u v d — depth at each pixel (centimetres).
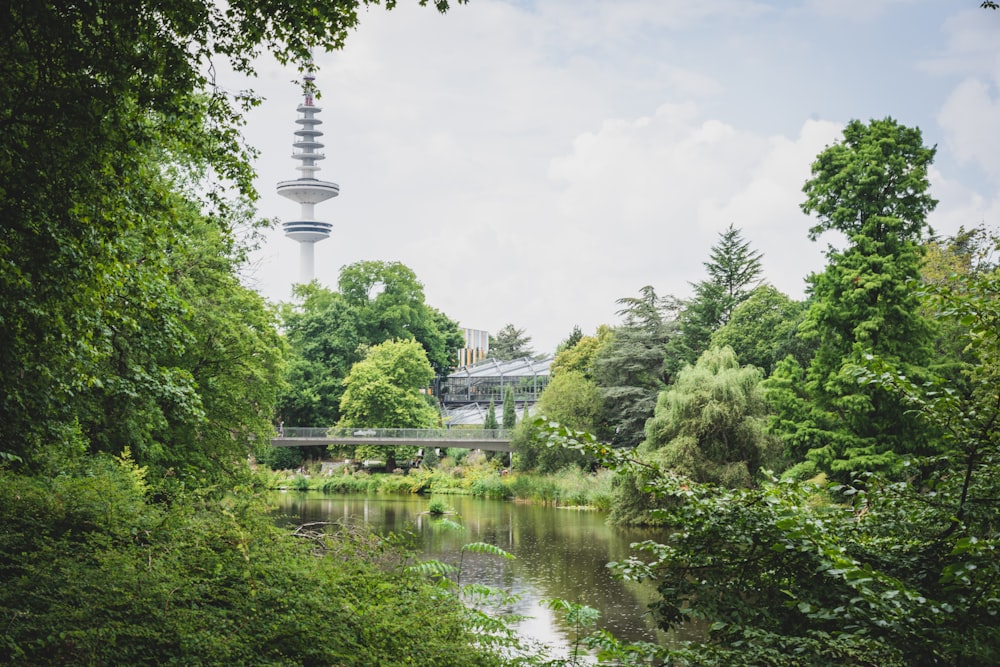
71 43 838
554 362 6944
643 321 5719
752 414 3516
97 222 991
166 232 1193
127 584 712
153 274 1329
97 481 1120
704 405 3475
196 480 2250
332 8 904
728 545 612
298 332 8331
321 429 6194
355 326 8481
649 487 618
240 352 2450
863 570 486
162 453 2192
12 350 1117
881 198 2978
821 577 581
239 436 2556
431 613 900
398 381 7625
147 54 871
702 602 595
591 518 3966
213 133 1070
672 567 641
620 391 5228
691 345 5575
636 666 712
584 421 5250
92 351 1244
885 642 504
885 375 630
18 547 873
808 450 2991
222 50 923
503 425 7469
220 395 2395
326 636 724
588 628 1670
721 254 6269
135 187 1073
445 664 782
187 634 646
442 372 10450
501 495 5375
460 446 6034
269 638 695
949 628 493
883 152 2958
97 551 812
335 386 7956
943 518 629
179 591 738
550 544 2956
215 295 2392
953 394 620
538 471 5359
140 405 1861
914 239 2983
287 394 7619
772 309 5169
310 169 18425
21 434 1227
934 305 648
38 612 662
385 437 6075
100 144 884
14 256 961
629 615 1816
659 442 3588
